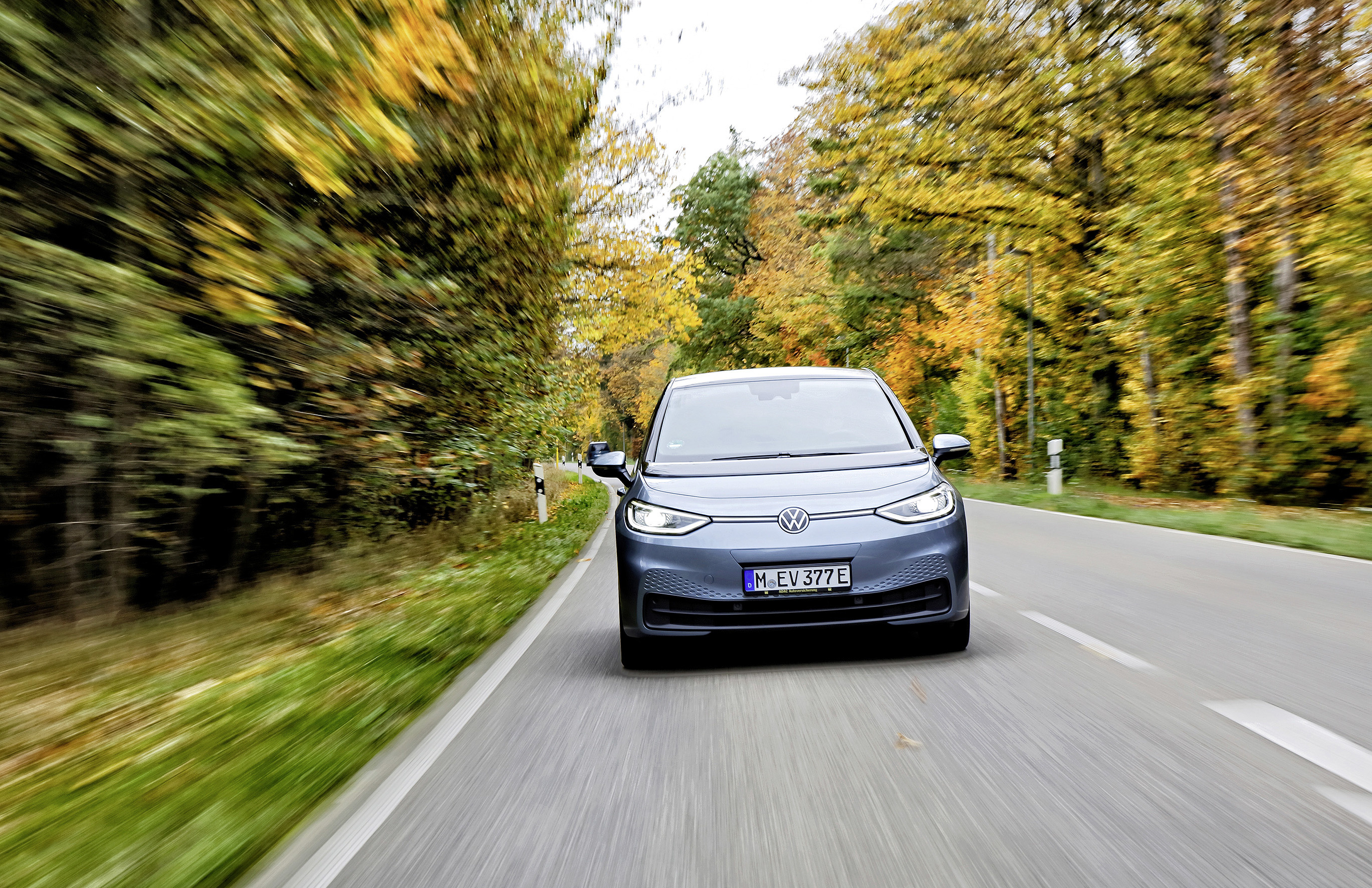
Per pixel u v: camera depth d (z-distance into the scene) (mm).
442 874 3143
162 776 4262
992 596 8266
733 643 6734
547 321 15703
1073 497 20672
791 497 5805
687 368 63250
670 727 4699
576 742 4523
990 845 3160
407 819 3637
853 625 5613
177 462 8445
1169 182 20359
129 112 6523
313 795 3889
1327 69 16828
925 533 5691
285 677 6082
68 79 6410
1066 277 28000
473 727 4879
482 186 11797
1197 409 20875
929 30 24484
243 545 11008
